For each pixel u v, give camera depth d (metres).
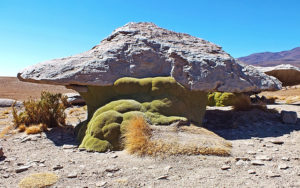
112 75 9.84
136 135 6.99
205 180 4.98
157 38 11.59
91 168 5.72
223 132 9.52
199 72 10.33
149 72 10.41
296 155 6.59
